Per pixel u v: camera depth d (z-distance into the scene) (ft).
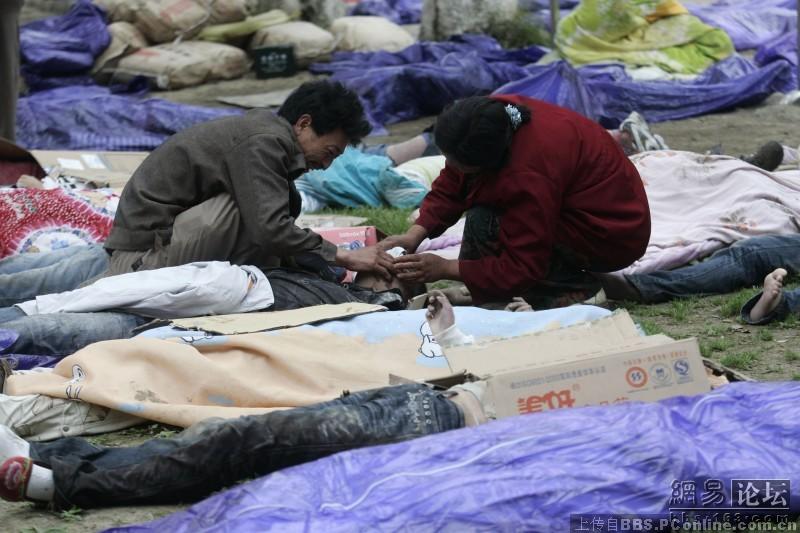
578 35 59.82
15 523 14.51
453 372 16.84
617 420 14.39
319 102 22.24
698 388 15.87
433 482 13.33
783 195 29.58
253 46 66.33
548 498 13.16
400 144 40.68
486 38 65.05
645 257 27.09
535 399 15.48
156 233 22.61
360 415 15.07
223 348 18.39
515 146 22.72
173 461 14.69
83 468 14.97
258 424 14.84
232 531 12.75
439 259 23.22
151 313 21.01
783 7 71.77
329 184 36.22
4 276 23.44
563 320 19.43
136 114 48.49
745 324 23.35
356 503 13.17
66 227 27.04
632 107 52.49
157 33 63.41
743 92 53.98
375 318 19.38
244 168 22.02
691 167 30.73
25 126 47.39
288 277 22.09
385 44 66.95
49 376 18.12
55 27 62.03
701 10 67.41
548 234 22.82
